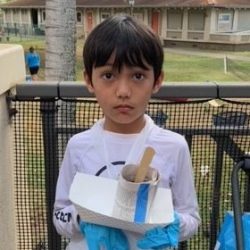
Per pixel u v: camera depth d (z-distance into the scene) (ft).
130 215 4.38
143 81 4.58
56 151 6.73
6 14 173.17
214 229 7.22
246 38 116.47
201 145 6.81
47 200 6.99
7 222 6.99
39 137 7.00
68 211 5.08
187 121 6.57
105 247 4.53
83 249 5.08
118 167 4.92
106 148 4.97
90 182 4.71
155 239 4.41
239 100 6.64
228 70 72.38
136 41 4.44
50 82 6.52
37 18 156.66
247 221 5.15
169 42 129.80
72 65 21.97
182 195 5.07
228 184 6.94
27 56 59.26
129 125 4.91
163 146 4.96
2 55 6.14
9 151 6.90
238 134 6.64
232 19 121.70
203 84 6.38
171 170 4.96
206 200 7.15
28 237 7.61
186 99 6.44
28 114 6.84
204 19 120.37
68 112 6.62
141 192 4.33
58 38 21.27
